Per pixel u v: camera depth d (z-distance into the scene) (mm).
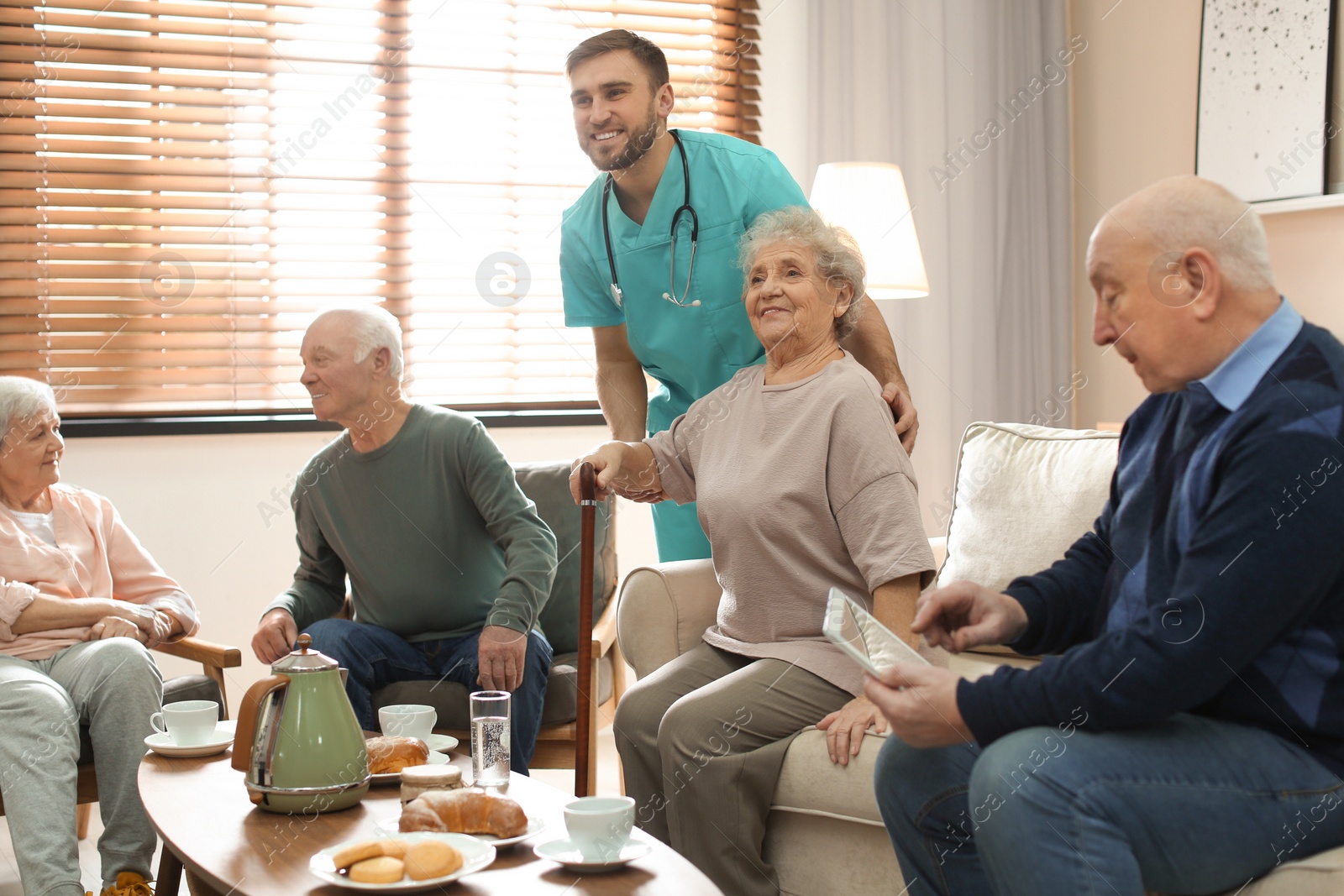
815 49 3396
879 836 1499
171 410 3035
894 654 1266
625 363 2344
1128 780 1048
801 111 3438
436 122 3234
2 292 2922
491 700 1406
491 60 3270
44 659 1999
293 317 3139
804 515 1658
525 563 1968
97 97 2963
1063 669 1085
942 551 2068
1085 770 1056
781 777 1564
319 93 3139
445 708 1955
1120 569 1264
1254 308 1138
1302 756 1073
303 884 1087
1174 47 3285
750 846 1552
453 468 2057
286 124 3111
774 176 2078
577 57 1979
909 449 1761
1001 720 1092
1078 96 3648
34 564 2125
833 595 1308
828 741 1510
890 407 1757
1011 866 1072
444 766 1368
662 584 1909
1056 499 1838
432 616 2074
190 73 3045
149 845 1885
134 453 2961
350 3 3150
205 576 3016
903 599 1561
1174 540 1170
